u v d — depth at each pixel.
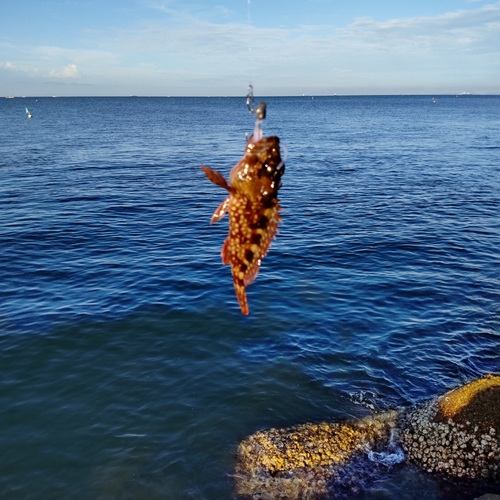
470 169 36.34
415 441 8.51
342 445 8.45
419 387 10.32
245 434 8.91
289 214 22.92
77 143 52.16
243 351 11.41
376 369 10.88
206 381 10.34
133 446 8.62
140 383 10.23
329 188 29.28
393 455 8.41
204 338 11.88
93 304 13.31
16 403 9.59
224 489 7.82
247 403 9.71
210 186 29.66
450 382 10.49
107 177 31.84
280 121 97.00
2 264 15.91
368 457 8.34
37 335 11.77
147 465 8.24
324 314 13.10
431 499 7.65
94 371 10.58
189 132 68.12
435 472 8.07
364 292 14.42
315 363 11.02
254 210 3.72
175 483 7.92
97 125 80.81
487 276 15.80
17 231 19.36
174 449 8.59
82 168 35.25
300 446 8.34
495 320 13.00
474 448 8.10
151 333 12.02
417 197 26.92
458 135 64.38
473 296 14.34
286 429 8.74
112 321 12.48
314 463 8.11
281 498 7.66
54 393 9.89
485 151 46.94
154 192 27.61
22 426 9.01
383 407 9.66
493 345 11.88
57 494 7.69
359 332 12.31
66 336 11.77
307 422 9.19
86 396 9.84
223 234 19.78
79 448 8.56
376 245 18.56
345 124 88.06
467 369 10.95
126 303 13.41
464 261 17.09
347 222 21.72
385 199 26.39
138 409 9.52
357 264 16.62
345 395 10.00
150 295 13.90
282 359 11.11
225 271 15.72
